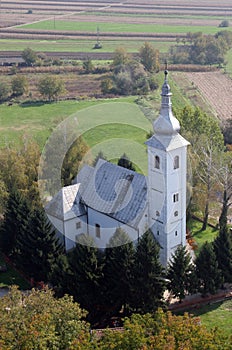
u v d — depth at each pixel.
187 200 90.06
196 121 104.56
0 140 144.00
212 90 198.00
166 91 69.31
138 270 67.75
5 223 85.31
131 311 69.25
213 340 49.66
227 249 75.06
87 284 68.75
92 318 69.75
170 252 77.44
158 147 70.69
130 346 48.69
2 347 48.38
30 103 182.00
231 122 134.62
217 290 75.06
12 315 53.88
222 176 94.88
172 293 73.31
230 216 100.00
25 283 79.56
